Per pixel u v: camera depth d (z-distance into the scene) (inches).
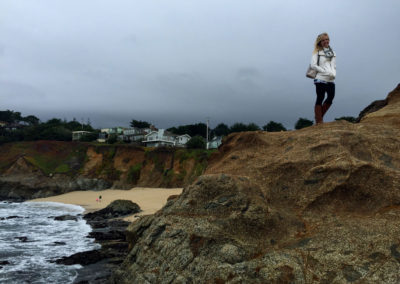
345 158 286.8
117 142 3518.7
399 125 356.5
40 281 541.3
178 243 289.4
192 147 2861.7
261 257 241.1
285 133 395.2
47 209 1740.9
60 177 2704.2
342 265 210.8
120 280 338.6
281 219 264.7
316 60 358.9
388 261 200.8
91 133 3826.3
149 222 369.4
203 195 311.1
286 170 312.2
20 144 3149.6
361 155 298.7
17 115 5625.0
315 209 270.5
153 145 3577.8
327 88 360.5
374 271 199.2
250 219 268.8
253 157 359.9
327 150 308.7
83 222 1237.1
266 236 258.1
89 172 2778.1
